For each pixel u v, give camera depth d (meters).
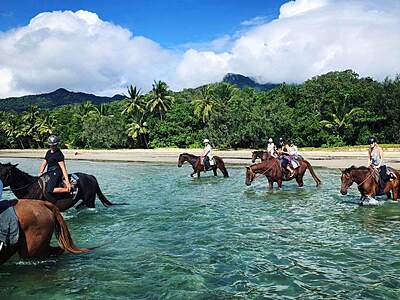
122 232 10.31
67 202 10.78
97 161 46.16
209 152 23.66
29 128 93.12
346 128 54.44
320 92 62.72
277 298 6.32
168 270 7.50
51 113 102.44
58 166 10.22
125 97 73.56
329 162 31.95
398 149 40.22
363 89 58.62
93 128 73.81
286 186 19.50
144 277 7.14
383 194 14.30
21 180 9.91
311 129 54.25
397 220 11.63
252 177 18.11
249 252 8.65
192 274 7.32
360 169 13.76
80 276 7.11
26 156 64.56
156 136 69.69
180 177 24.81
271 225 11.16
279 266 7.78
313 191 17.58
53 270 7.36
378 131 54.41
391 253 8.51
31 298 6.23
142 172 29.42
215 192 17.78
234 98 65.19
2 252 6.71
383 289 6.61
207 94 68.94
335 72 70.31
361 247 8.98
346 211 13.01
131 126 71.50
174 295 6.41
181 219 11.94
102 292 6.49
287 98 66.19
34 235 6.96
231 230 10.59
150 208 13.63
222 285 6.84
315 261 8.05
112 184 21.50
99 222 11.40
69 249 7.77
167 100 72.69
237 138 55.84
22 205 7.00
